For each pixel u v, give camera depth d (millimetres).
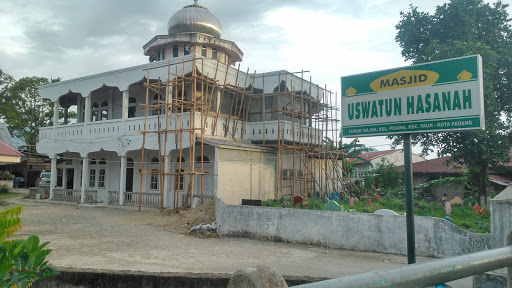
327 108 27984
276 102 26016
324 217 13766
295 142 24766
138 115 26312
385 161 39250
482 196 21141
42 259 5363
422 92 5664
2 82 42875
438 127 5500
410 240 5219
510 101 21484
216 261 11211
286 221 14430
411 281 1500
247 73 24469
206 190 22578
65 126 27469
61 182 30859
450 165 32000
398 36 23641
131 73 24203
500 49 20953
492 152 20281
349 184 27953
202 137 20328
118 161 26547
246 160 22297
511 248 2010
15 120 40656
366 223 13023
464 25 21453
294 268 10406
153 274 8250
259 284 1669
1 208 23406
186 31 27422
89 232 15898
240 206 15453
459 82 5379
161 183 22766
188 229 16703
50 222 18328
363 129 6164
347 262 11344
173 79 22266
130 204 24594
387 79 5973
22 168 45156
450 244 11586
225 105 25328
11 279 4832
